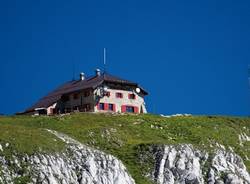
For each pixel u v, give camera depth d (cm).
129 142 13525
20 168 10419
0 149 10525
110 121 14575
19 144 10744
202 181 12700
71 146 11556
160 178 12450
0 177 10094
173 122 15112
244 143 15050
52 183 10500
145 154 12875
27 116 14788
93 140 13262
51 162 10819
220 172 12938
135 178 12238
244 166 13612
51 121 14238
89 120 14512
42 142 11125
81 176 11131
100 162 11606
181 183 12575
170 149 12950
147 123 14788
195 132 14725
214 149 13562
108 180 11438
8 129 11112
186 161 12875
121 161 12475
